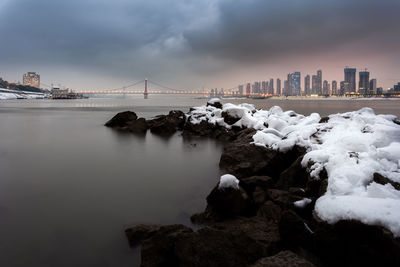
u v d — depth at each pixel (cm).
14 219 519
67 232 473
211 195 521
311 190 548
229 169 836
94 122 2631
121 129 2022
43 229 482
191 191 682
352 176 448
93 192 671
